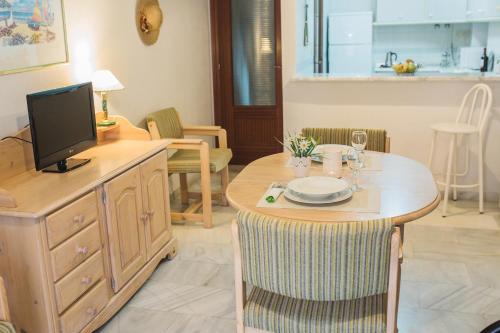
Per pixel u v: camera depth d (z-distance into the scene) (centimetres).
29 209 212
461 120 432
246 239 171
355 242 160
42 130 250
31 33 279
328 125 473
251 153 565
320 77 461
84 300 244
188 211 406
